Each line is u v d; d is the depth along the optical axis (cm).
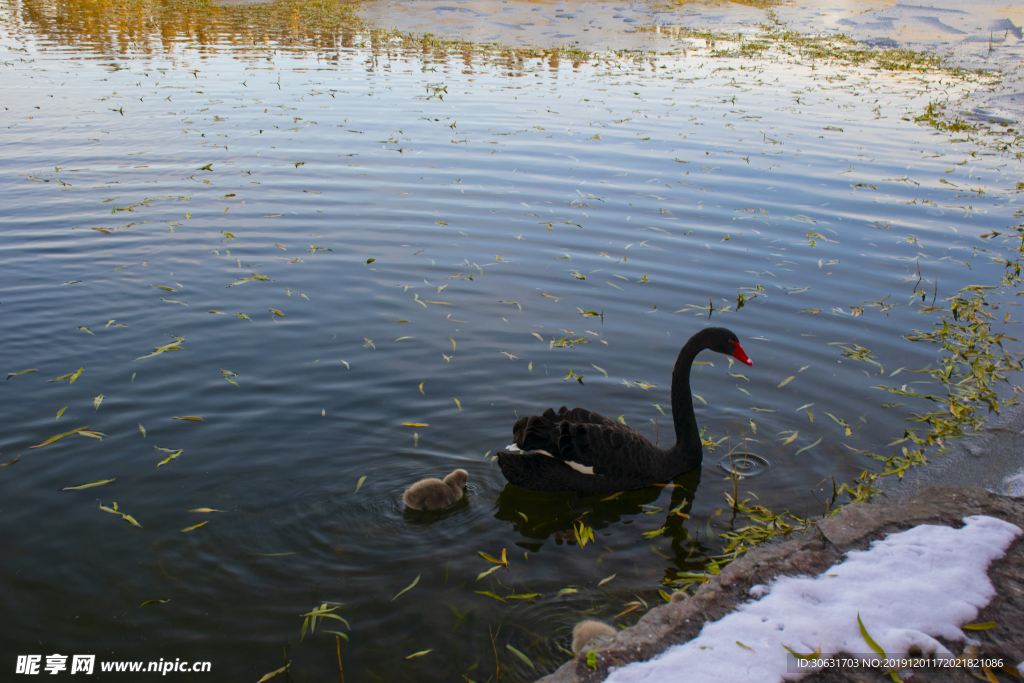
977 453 625
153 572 480
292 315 850
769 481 596
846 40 2872
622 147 1507
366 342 795
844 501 566
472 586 478
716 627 352
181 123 1603
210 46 2519
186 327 814
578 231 1115
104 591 463
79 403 666
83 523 521
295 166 1370
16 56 2244
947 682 326
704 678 322
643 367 764
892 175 1375
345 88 1966
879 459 619
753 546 506
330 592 469
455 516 551
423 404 689
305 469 593
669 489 597
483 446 637
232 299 884
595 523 554
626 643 351
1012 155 1509
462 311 874
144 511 536
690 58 2486
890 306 902
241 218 1133
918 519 438
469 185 1293
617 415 686
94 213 1129
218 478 576
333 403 684
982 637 349
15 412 648
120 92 1841
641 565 503
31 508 534
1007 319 877
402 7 3297
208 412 661
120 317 830
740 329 845
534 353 784
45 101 1730
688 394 615
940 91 2078
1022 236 1107
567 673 338
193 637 431
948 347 802
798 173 1373
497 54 2453
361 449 622
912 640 340
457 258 1020
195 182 1276
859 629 348
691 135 1597
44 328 799
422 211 1180
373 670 411
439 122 1667
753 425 671
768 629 349
